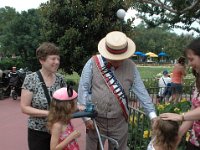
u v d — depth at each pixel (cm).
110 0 1823
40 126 418
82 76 465
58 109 390
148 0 1367
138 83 467
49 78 427
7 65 2788
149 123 595
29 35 3319
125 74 457
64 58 1845
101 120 459
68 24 1861
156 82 2130
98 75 456
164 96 1223
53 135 391
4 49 3844
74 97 395
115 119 459
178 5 1331
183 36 2370
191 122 386
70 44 1817
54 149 390
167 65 7862
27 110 416
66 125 396
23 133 1003
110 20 1834
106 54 445
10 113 1354
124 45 442
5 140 923
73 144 402
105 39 459
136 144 652
